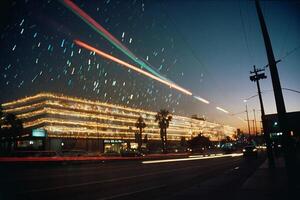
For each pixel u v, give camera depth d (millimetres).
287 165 9695
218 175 20562
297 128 55125
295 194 9438
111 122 115875
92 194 12633
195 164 34875
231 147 89562
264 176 17516
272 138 54438
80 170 26578
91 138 100812
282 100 10078
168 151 107125
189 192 12242
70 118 93875
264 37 10648
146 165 34875
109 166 33406
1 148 67750
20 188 13883
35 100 89188
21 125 70562
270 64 10383
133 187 15031
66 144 89500
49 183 16109
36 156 40719
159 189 14352
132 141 121562
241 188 12852
